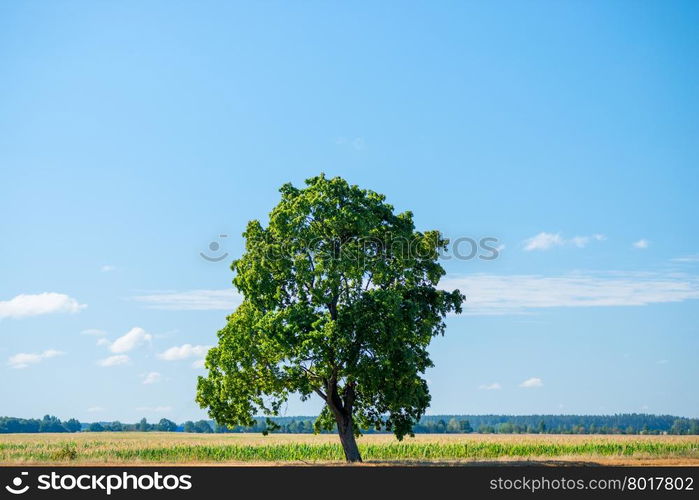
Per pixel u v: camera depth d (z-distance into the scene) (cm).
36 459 4928
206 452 5919
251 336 4344
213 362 4544
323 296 4266
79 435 12294
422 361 4522
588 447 6406
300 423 14050
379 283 4441
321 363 4203
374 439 7794
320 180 4475
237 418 4491
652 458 4694
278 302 4388
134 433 13350
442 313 4494
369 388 4269
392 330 4172
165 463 4572
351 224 4328
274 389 4425
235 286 4434
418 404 4412
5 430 16112
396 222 4550
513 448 6303
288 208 4400
